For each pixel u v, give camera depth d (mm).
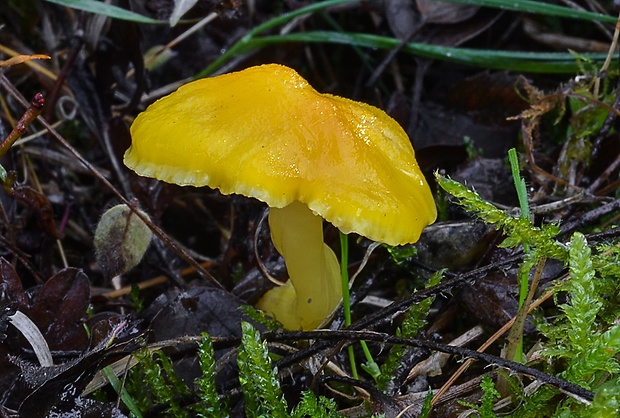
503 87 306
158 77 330
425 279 265
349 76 340
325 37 309
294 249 240
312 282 245
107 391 241
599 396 210
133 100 300
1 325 229
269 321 250
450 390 234
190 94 230
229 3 292
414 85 322
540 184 282
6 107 300
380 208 220
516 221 227
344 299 245
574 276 223
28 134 302
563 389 216
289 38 309
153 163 224
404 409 229
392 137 236
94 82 301
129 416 230
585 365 218
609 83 299
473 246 263
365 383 236
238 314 252
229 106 225
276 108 224
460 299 256
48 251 271
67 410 222
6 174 247
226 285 281
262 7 346
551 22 324
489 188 283
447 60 306
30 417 220
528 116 279
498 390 233
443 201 278
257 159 219
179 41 312
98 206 304
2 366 229
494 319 250
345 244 243
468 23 315
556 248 227
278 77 227
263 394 225
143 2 299
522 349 238
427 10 314
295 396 241
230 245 283
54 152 303
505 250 259
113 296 278
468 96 310
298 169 220
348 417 236
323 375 240
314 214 237
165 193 288
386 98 329
